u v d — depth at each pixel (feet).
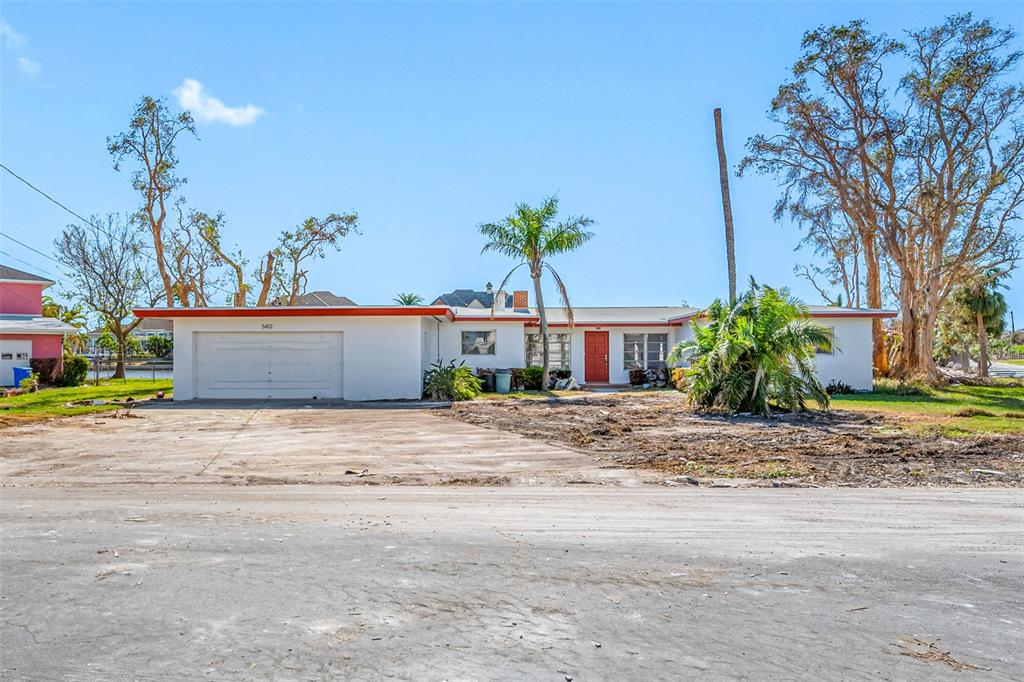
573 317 85.10
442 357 83.25
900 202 99.66
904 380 89.76
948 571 15.34
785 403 51.67
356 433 42.27
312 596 13.43
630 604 13.17
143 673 10.25
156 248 107.76
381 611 12.70
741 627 12.09
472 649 11.12
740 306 52.80
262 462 31.65
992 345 205.26
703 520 20.22
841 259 134.21
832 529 19.19
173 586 13.93
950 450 33.86
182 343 65.92
